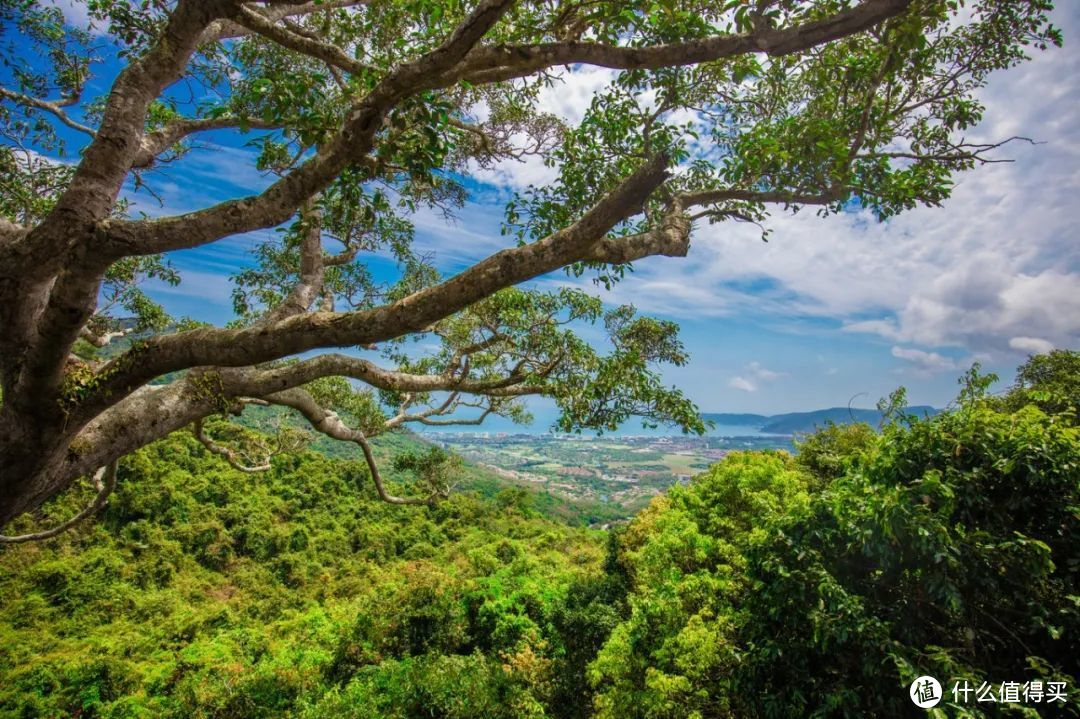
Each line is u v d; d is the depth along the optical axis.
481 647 20.61
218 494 41.59
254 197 2.86
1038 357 14.48
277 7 5.04
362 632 19.69
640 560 14.32
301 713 15.13
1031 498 4.49
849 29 2.51
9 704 18.77
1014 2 4.25
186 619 27.16
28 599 27.73
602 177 5.53
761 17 2.76
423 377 5.54
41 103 5.87
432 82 2.91
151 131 5.38
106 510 35.66
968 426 4.97
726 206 5.16
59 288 2.70
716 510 15.35
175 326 9.61
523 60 2.94
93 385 3.17
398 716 14.00
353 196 3.15
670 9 3.18
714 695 8.35
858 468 6.10
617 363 5.82
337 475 50.34
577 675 15.44
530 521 51.34
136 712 17.36
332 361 4.64
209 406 4.29
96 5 4.94
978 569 4.39
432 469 10.92
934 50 4.54
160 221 2.77
